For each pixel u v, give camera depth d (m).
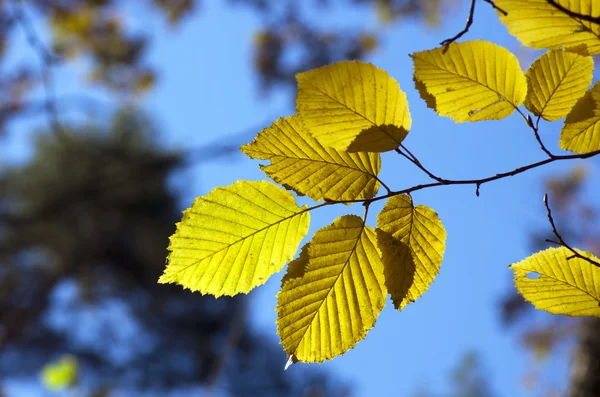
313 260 0.76
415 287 0.76
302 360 0.76
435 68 0.74
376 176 0.75
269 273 0.76
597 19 0.71
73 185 8.57
